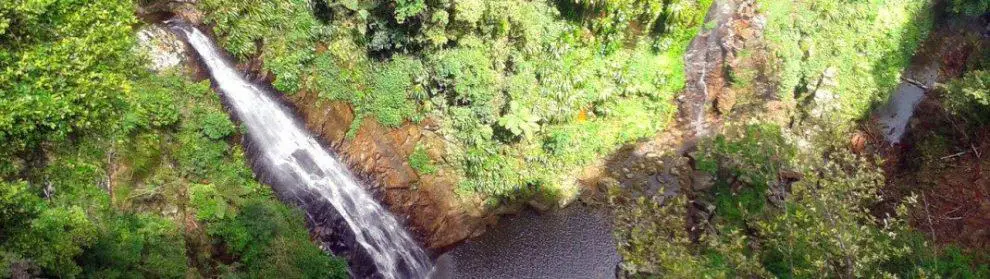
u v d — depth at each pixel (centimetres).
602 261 2261
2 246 1234
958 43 2967
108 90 1656
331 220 2130
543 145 2548
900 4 3033
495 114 2430
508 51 2453
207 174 1875
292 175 2117
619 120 2698
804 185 1780
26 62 1496
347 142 2294
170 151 1820
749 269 1612
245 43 2117
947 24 3014
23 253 1242
